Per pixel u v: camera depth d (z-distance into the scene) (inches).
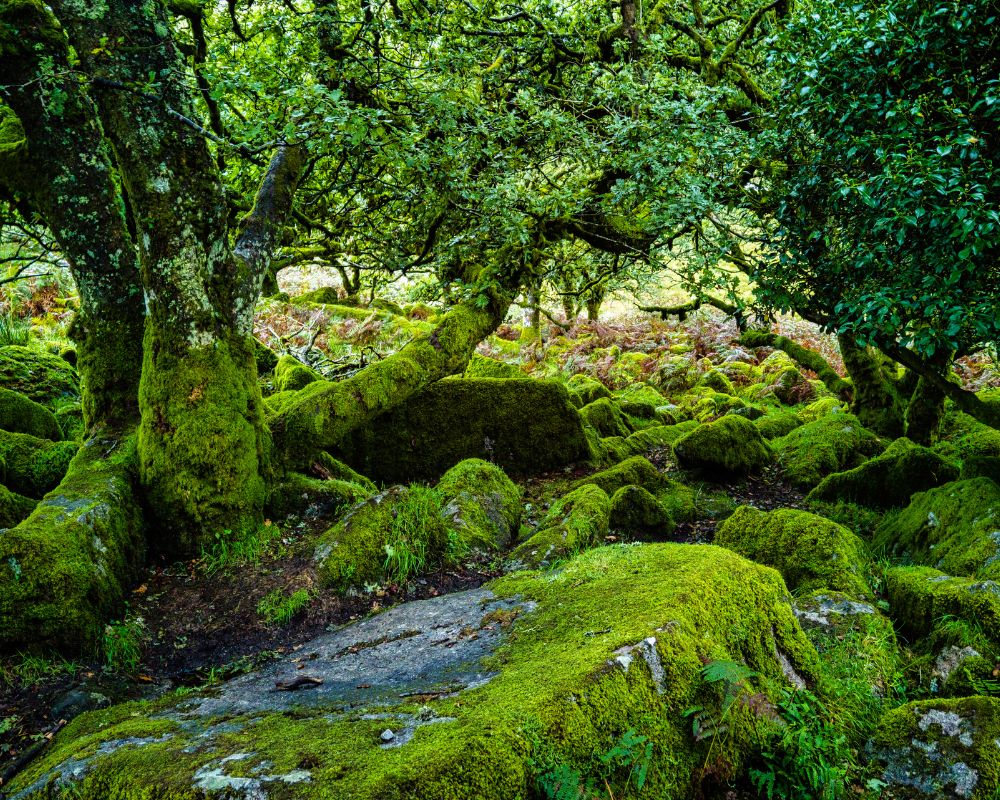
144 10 189.2
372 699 114.0
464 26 307.4
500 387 352.8
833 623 152.2
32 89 206.8
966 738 115.6
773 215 252.4
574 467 358.9
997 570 164.9
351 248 363.3
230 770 86.4
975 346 251.3
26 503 205.8
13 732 130.8
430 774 80.5
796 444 366.9
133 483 203.9
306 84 199.9
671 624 114.7
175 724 112.7
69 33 188.1
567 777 85.3
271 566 197.9
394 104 250.2
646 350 707.4
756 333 423.8
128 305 227.0
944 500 215.3
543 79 331.6
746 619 131.1
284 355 426.6
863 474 284.4
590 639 114.6
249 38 259.3
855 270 211.0
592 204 293.1
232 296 217.3
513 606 151.2
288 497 229.1
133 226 252.4
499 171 264.8
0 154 215.5
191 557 202.5
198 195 202.2
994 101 155.3
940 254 171.2
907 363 237.0
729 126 247.4
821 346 653.3
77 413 317.4
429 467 336.8
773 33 235.9
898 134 173.0
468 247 299.9
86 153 218.7
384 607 194.5
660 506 275.7
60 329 520.4
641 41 295.4
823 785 108.7
